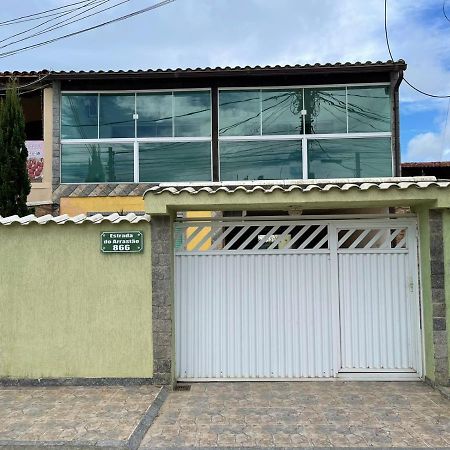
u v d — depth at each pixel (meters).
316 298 6.26
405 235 6.29
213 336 6.26
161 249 6.06
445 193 5.57
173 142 10.98
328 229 6.30
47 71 10.89
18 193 8.80
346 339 6.22
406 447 4.30
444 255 5.87
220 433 4.64
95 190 10.85
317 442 4.41
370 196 5.59
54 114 10.99
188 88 10.96
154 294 6.03
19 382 6.03
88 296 6.09
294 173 10.87
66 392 5.79
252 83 10.91
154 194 5.77
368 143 10.82
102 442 4.36
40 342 6.07
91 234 6.13
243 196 5.67
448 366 5.80
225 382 6.20
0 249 6.16
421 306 6.14
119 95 11.11
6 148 8.74
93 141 11.02
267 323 6.26
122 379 6.01
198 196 5.71
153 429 4.76
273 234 6.34
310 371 6.20
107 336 6.05
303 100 10.94
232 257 6.33
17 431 4.63
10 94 9.04
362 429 4.68
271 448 4.31
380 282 6.25
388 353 6.19
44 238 6.14
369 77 10.77
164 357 5.99
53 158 10.92
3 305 6.12
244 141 10.94
